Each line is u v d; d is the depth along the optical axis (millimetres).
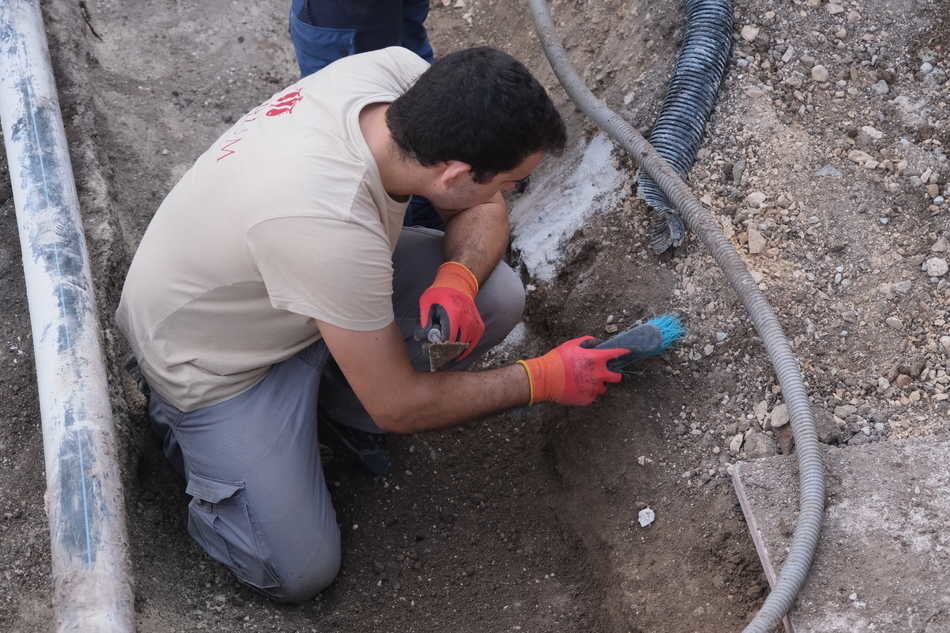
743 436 2197
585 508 2342
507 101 1688
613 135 2590
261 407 2139
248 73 3359
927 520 1892
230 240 1881
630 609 2113
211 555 2227
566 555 2322
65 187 2416
